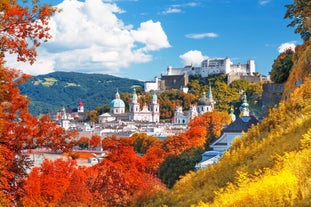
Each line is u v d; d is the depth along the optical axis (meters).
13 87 29.14
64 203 62.97
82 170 70.50
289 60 61.94
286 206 19.17
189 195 34.41
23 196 29.72
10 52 28.39
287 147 28.70
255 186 22.03
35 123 30.42
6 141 29.27
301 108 40.66
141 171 81.44
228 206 22.06
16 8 27.78
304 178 20.52
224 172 33.34
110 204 73.38
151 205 42.66
